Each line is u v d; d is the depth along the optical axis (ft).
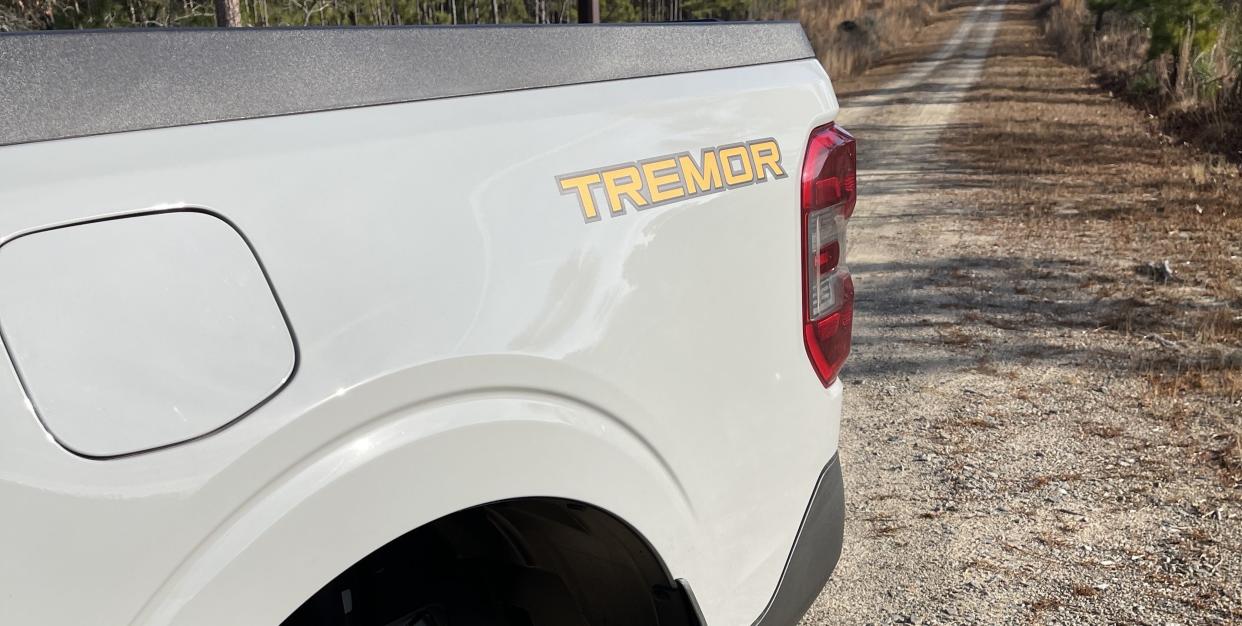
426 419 3.91
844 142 6.25
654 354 4.88
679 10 99.09
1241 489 12.56
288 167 3.67
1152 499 12.45
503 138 4.33
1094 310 21.91
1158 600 10.12
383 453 3.75
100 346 3.19
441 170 4.08
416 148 4.03
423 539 5.31
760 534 5.77
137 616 3.26
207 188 3.47
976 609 10.05
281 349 3.53
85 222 3.22
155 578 3.27
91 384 3.16
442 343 3.91
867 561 11.09
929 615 9.96
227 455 3.38
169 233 3.36
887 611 10.07
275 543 3.49
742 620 5.65
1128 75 90.48
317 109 3.85
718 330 5.28
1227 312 20.93
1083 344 19.39
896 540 11.56
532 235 4.32
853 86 109.60
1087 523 11.87
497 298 4.13
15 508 3.02
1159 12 69.26
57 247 3.16
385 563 5.15
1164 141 54.19
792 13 142.82
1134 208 34.60
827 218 6.07
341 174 3.80
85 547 3.14
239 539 3.43
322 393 3.58
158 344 3.29
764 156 5.60
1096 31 125.08
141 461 3.22
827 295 6.14
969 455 14.05
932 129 66.44
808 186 5.90
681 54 5.37
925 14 256.93
